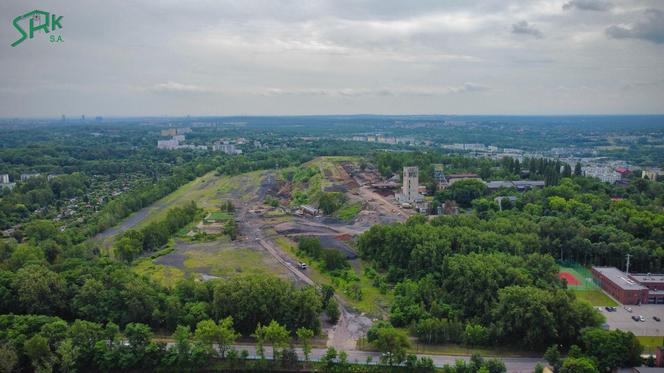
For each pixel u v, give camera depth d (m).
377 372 143.38
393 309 176.50
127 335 148.12
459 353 152.38
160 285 188.62
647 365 137.50
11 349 137.88
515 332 155.25
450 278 182.12
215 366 147.00
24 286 166.75
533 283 177.38
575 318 151.50
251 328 164.88
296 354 146.38
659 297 185.62
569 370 129.62
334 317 172.50
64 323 149.38
